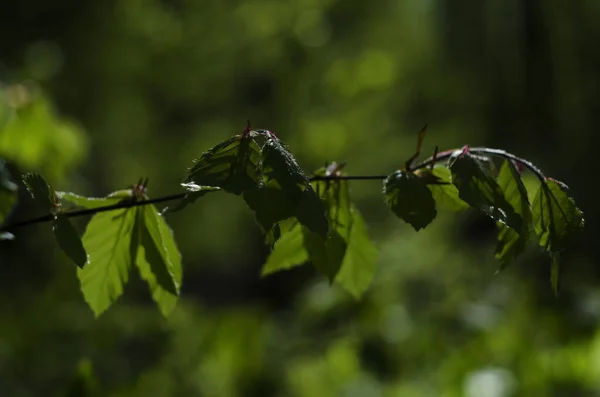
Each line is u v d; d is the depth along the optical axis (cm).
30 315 747
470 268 977
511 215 220
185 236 1938
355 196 1875
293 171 196
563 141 1616
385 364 616
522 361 646
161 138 1872
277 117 1959
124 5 1780
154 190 1897
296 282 1862
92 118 1739
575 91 1564
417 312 688
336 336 662
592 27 1534
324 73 1967
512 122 1752
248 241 2095
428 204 231
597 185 1580
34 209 1234
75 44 1761
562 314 706
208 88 1927
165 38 1811
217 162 201
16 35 1742
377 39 2077
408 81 1992
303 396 681
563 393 641
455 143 1908
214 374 694
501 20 1606
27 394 666
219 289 2186
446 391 637
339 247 263
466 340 669
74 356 680
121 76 1780
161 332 708
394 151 1925
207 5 1880
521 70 1603
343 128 1903
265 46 1891
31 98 482
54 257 1113
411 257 936
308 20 1934
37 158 496
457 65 1966
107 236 253
